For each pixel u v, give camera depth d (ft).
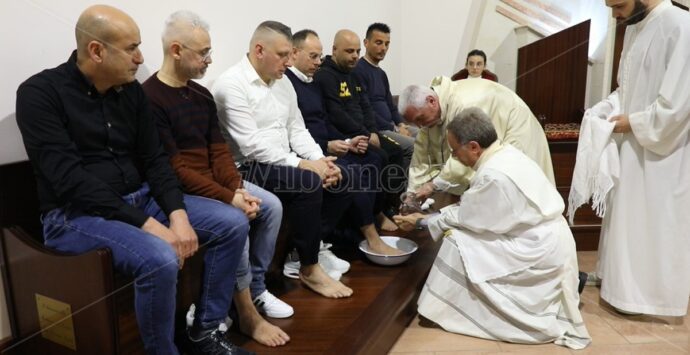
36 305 4.48
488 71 8.24
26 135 4.17
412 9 8.65
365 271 7.23
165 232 4.32
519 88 8.58
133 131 4.79
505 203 6.19
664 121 6.34
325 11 9.55
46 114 4.15
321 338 5.40
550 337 6.35
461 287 6.61
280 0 8.16
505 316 6.43
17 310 4.63
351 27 10.56
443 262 6.68
